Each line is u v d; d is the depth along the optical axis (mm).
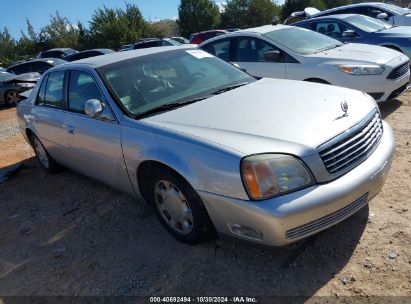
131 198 4254
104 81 3688
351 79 5781
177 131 2988
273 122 2887
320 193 2537
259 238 2609
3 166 6238
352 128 2826
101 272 3111
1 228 4160
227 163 2605
